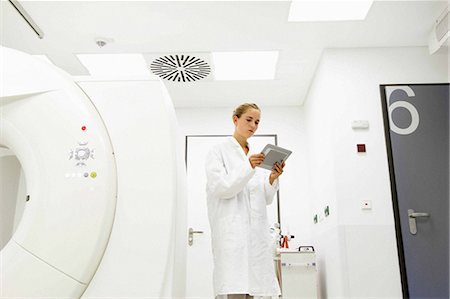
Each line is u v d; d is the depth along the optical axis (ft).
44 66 2.83
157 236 2.66
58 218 2.56
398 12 10.13
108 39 11.09
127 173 2.75
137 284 2.59
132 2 9.57
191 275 14.08
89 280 2.59
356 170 10.76
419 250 10.05
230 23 10.44
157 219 2.68
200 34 10.92
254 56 12.27
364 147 10.89
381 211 10.45
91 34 10.87
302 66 12.81
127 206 2.70
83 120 2.73
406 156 10.73
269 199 6.21
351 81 11.45
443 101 11.18
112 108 2.87
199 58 12.11
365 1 9.86
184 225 3.39
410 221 10.25
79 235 2.55
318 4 9.99
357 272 10.05
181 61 12.30
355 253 10.18
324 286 12.10
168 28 10.64
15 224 3.17
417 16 10.30
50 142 2.68
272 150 5.78
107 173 2.66
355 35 11.12
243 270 5.28
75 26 10.51
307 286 11.29
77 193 2.60
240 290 5.15
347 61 11.62
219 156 5.91
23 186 3.27
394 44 11.58
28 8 9.74
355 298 9.87
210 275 14.07
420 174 10.59
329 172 11.35
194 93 14.55
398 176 10.58
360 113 11.19
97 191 2.61
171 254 2.68
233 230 5.43
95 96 2.90
